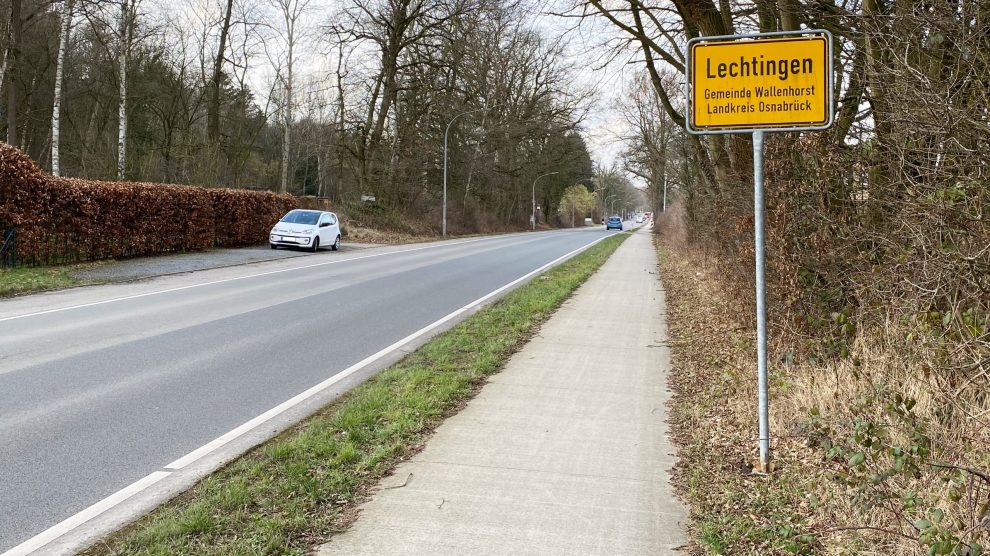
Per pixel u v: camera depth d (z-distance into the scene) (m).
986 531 2.95
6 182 14.63
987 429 3.55
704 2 10.14
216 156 33.78
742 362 6.82
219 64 35.25
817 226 5.85
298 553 3.31
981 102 3.78
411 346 8.76
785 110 4.10
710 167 12.75
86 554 3.38
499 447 4.84
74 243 16.77
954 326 3.90
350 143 41.56
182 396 6.24
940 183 4.02
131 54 32.84
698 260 15.82
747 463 4.48
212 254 21.97
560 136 55.19
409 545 3.40
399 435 5.06
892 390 4.16
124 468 4.52
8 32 25.56
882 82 4.41
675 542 3.47
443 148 47.72
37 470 4.45
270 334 9.28
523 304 12.23
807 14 5.70
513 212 72.12
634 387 6.55
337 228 27.86
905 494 3.21
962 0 3.81
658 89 14.02
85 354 7.76
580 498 3.98
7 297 12.24
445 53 37.59
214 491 4.05
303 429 5.33
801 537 3.31
